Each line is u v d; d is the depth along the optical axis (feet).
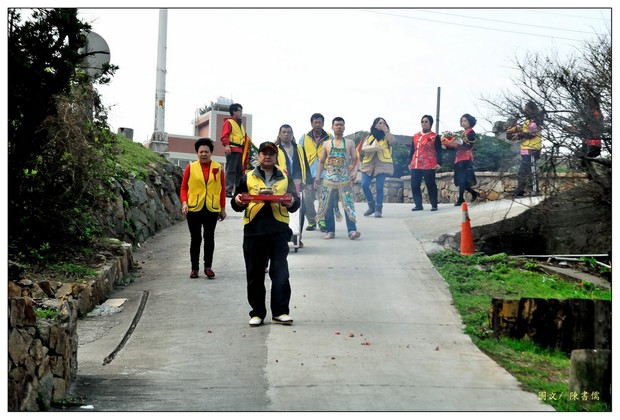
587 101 36.27
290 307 29.60
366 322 27.43
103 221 40.16
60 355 19.17
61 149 33.35
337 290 32.24
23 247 32.19
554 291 33.14
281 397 18.80
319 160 43.75
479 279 34.71
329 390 19.36
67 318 20.33
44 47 26.71
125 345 25.21
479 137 60.54
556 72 37.65
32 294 28.32
